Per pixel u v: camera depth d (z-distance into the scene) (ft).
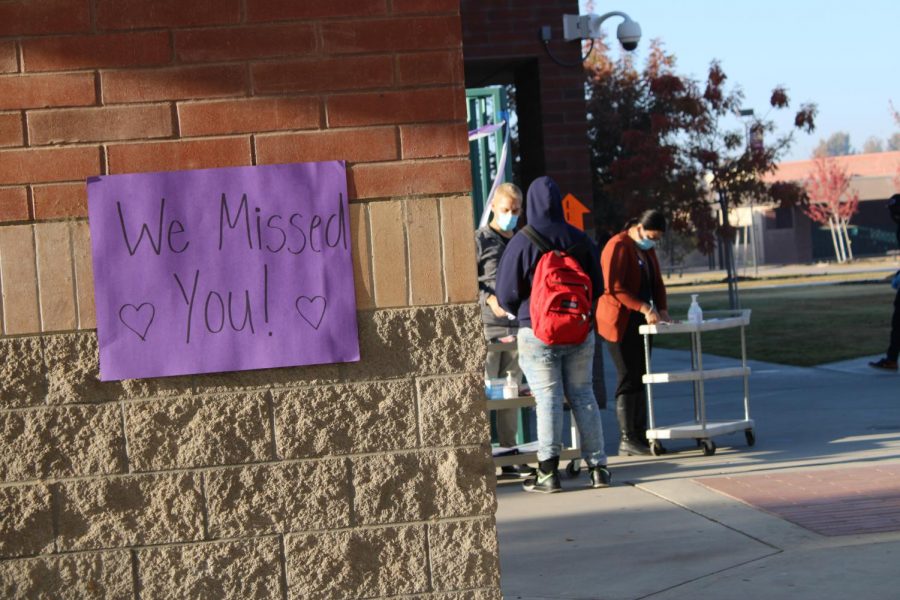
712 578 18.62
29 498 12.54
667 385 49.98
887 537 20.43
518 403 27.71
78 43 12.62
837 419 36.29
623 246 31.91
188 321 12.74
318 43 12.85
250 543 12.79
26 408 12.58
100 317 12.63
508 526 23.49
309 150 12.87
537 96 43.83
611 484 27.32
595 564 20.04
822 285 128.36
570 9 43.39
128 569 12.66
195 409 12.75
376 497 12.92
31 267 12.60
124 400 12.68
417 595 12.99
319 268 12.87
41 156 12.60
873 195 245.04
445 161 13.00
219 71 12.76
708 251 91.15
